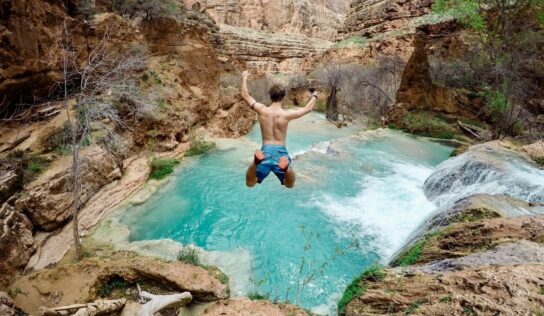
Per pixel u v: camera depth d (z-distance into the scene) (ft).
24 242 30.14
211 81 91.56
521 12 84.74
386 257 33.65
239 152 66.13
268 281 30.42
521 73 78.23
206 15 174.40
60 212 34.76
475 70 91.76
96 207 40.09
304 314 22.79
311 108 13.74
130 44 62.34
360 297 20.70
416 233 33.96
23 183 33.71
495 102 73.05
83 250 32.94
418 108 87.61
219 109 89.51
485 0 90.74
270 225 39.99
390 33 156.15
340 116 125.29
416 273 20.33
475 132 75.46
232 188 49.78
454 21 123.24
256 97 127.85
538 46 83.46
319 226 39.52
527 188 34.78
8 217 29.25
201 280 27.43
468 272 16.84
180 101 70.49
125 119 53.78
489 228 23.11
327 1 275.18
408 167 57.16
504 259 18.47
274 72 186.19
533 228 21.79
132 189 46.73
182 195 47.37
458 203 31.37
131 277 28.02
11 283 27.02
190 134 65.72
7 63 38.32
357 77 129.29
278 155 13.03
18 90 41.09
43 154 39.34
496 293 14.10
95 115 43.57
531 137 65.82
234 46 178.09
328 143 74.38
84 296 25.63
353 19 199.31
